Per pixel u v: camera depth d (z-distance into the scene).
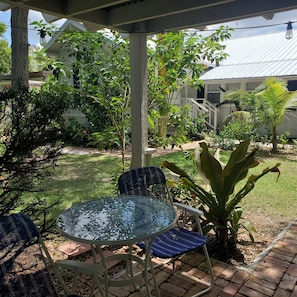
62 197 4.39
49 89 4.21
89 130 8.50
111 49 4.75
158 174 2.72
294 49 12.59
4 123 2.19
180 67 4.90
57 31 4.80
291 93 8.16
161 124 5.46
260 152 8.50
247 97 9.23
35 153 2.29
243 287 2.26
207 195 2.71
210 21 3.03
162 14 2.85
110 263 2.60
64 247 2.83
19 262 1.58
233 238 2.77
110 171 6.02
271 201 4.36
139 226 1.81
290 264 2.57
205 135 10.55
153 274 2.11
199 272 2.48
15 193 2.33
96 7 2.64
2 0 2.55
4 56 17.53
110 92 4.86
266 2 2.67
